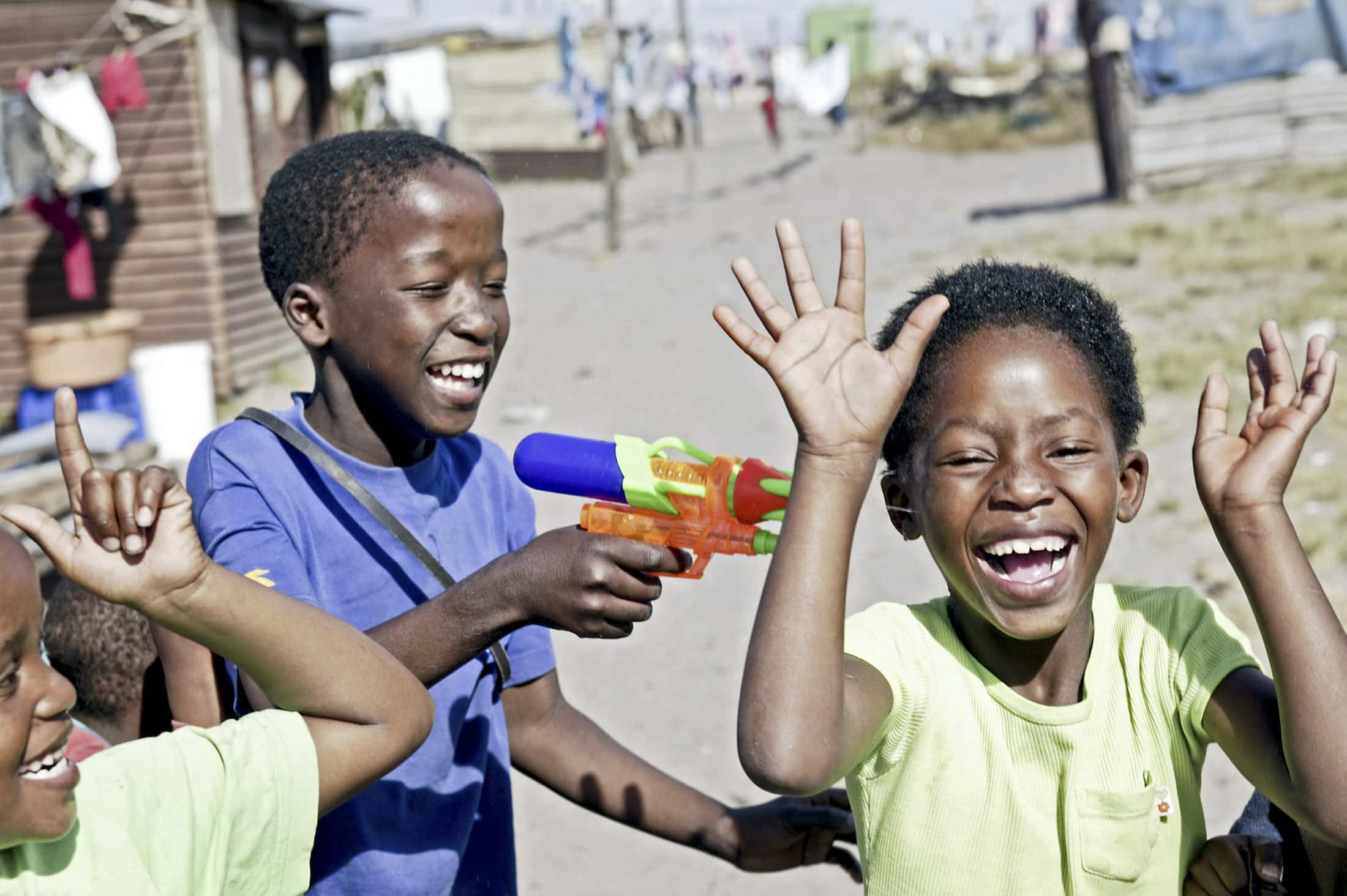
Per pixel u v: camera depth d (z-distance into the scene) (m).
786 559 1.41
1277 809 1.80
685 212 19.28
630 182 24.20
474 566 1.98
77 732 2.13
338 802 1.50
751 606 5.54
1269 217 12.91
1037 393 1.57
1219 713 1.60
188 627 1.37
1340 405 7.13
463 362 1.82
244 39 10.90
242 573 1.72
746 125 35.50
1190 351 8.37
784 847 2.12
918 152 24.95
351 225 1.79
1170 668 1.66
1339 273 10.15
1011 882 1.65
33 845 1.33
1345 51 15.34
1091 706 1.66
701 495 1.56
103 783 1.38
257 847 1.44
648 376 9.69
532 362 10.39
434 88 20.91
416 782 1.84
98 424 6.14
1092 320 1.67
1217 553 5.52
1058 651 1.68
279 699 1.47
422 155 1.84
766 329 1.44
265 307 11.23
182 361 8.55
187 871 1.39
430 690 1.86
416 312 1.79
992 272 1.73
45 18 9.92
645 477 1.58
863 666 1.63
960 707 1.67
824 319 1.43
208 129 10.07
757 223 17.38
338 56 18.59
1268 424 1.53
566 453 1.62
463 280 1.82
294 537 1.81
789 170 23.89
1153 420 7.25
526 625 1.62
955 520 1.60
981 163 22.23
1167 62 15.23
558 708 2.17
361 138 1.88
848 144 27.34
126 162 10.08
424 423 1.83
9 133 9.12
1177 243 12.06
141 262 10.20
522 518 2.13
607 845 3.90
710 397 8.96
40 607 1.26
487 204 1.84
